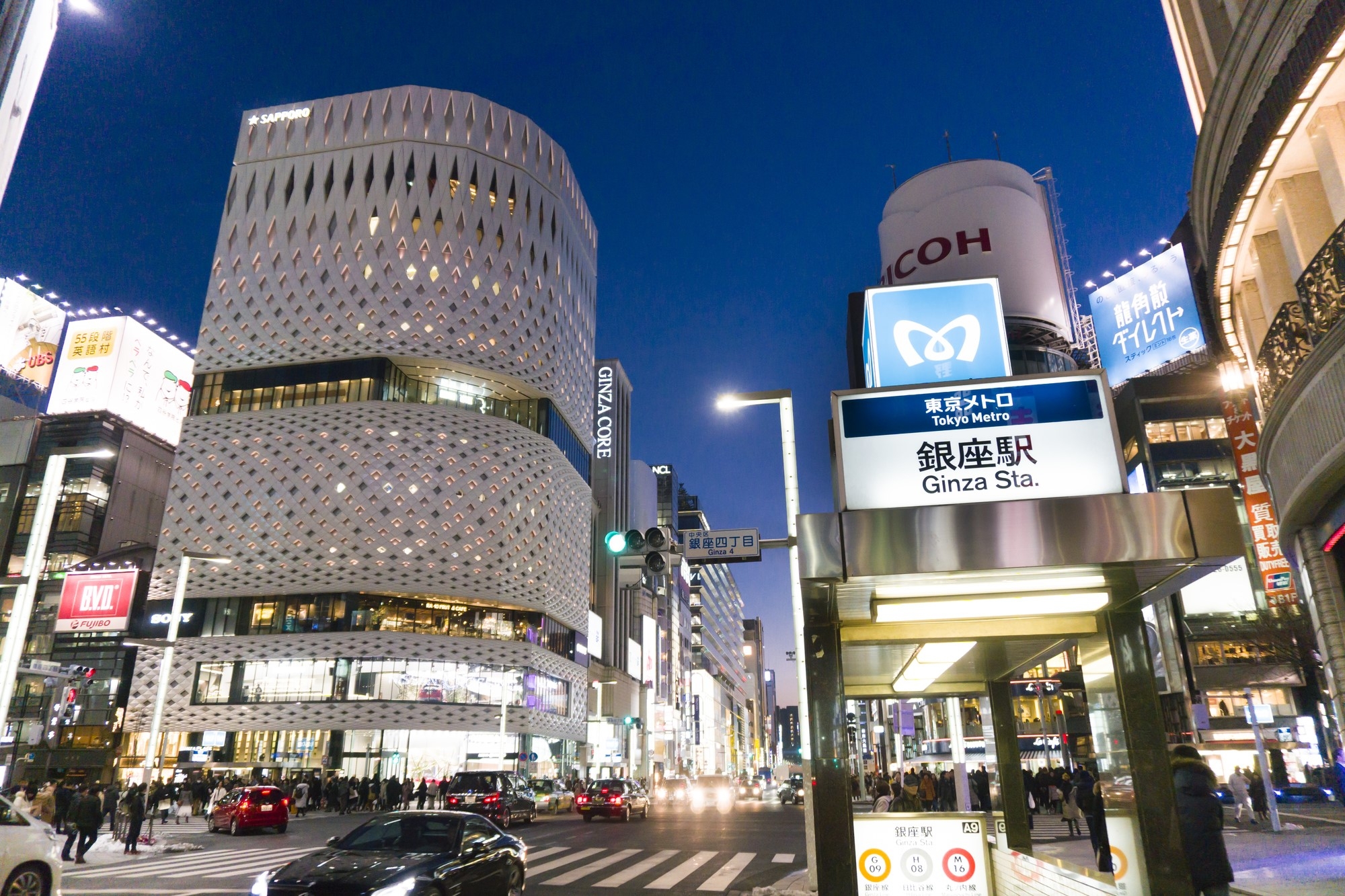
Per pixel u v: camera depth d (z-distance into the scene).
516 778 31.92
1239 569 47.59
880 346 8.50
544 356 73.31
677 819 36.22
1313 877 11.70
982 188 45.16
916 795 13.93
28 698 63.62
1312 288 10.02
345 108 70.56
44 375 94.44
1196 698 45.69
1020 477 6.55
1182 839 5.75
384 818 10.20
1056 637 7.36
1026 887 7.95
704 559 12.70
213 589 60.03
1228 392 26.91
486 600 63.25
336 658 58.09
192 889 13.70
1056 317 44.34
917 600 6.46
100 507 73.38
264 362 64.94
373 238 67.00
